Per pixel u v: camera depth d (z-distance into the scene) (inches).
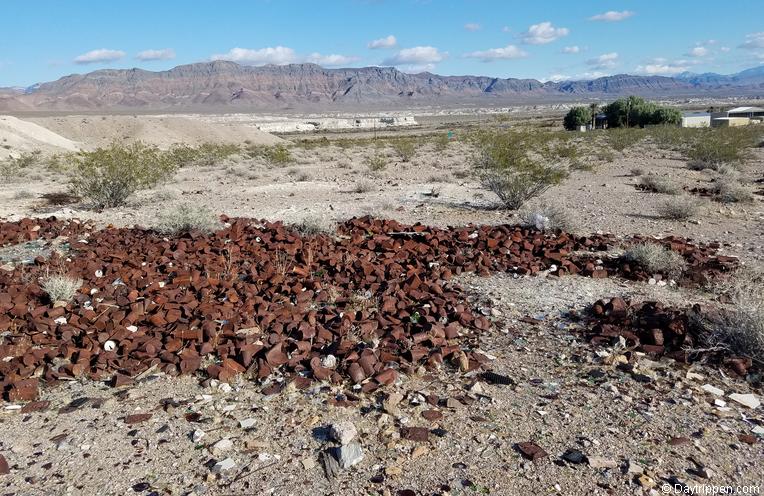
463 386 183.2
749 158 1133.7
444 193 690.2
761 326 198.1
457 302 257.1
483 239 393.1
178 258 340.8
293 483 133.4
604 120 3558.1
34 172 1194.0
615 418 162.2
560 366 199.9
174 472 137.9
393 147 1723.7
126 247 380.2
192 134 3233.3
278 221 469.7
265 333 221.8
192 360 192.7
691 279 298.5
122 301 255.6
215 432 155.5
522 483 132.5
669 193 667.4
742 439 150.7
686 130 1827.0
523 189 566.6
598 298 275.0
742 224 476.1
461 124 5807.1
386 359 196.9
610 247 385.7
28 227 463.8
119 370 190.7
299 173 964.6
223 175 1055.0
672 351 208.1
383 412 165.3
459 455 143.9
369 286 282.0
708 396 175.8
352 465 139.8
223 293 263.6
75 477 135.7
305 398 173.9
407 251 361.7
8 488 131.5
